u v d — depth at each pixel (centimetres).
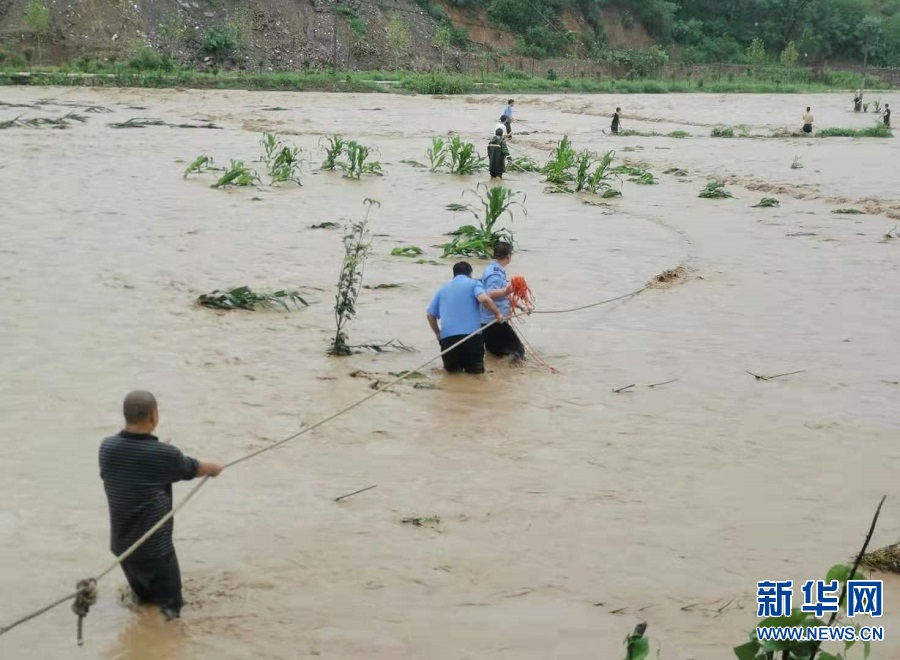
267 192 2172
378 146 3234
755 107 6306
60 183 2136
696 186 2603
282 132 3506
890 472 829
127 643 549
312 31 7288
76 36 6284
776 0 11169
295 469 791
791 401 995
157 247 1562
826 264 1659
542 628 581
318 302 1291
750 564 666
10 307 1199
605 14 10038
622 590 627
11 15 6250
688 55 10300
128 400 560
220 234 1688
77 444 820
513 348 1094
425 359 1083
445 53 7950
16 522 685
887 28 11581
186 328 1153
